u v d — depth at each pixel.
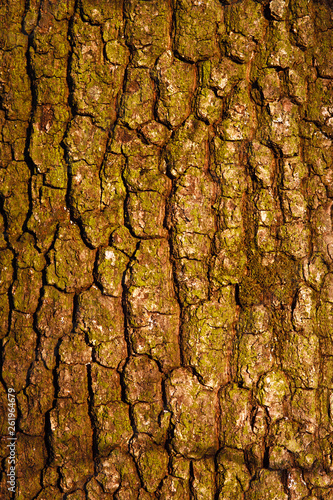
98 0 1.14
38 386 1.14
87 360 1.13
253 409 1.14
